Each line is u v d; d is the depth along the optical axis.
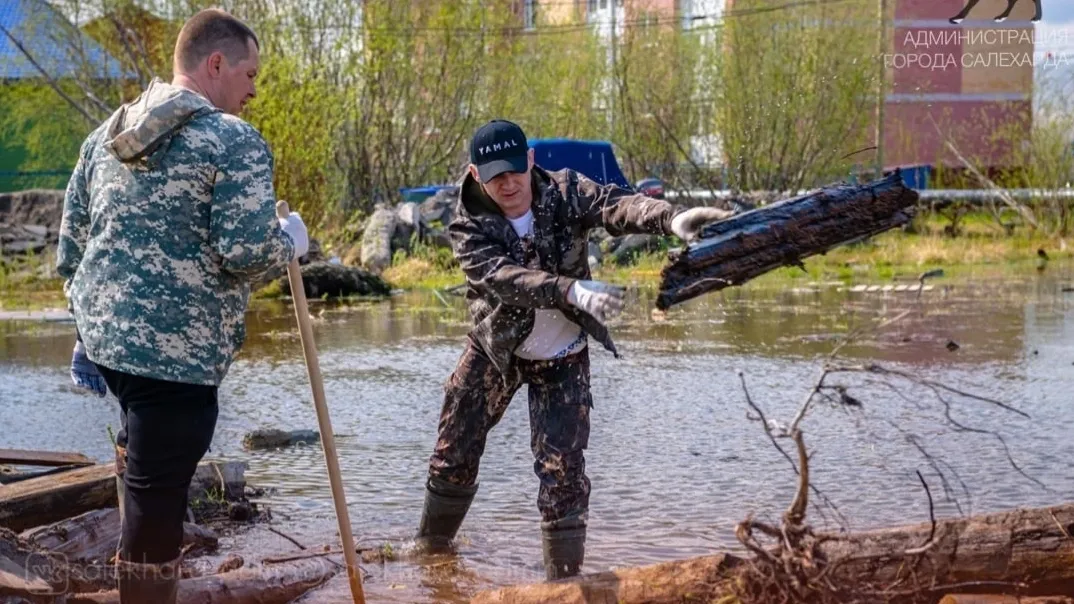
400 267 19.86
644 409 7.87
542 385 4.34
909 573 3.38
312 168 21.23
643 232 4.14
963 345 10.52
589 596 3.59
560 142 22.53
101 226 3.61
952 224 24.89
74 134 30.75
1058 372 8.95
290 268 3.91
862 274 18.92
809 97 25.75
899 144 27.20
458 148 28.92
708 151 27.38
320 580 4.41
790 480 5.83
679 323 12.88
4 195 22.61
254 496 5.73
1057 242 23.44
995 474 5.82
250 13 23.94
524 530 5.11
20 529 4.64
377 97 26.73
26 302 16.03
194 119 3.54
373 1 26.02
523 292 4.01
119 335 3.52
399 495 5.75
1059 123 24.48
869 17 25.92
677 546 4.78
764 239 3.52
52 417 7.91
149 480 3.58
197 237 3.56
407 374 9.68
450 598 4.25
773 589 3.30
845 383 8.55
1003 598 3.39
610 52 29.34
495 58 28.84
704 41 27.69
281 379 9.47
